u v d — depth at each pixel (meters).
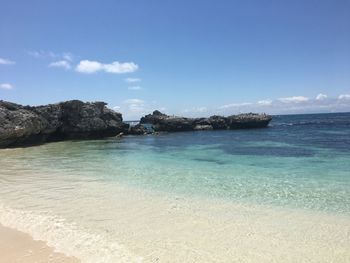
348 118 149.00
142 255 9.88
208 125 76.12
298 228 11.99
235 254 9.95
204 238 11.15
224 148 37.72
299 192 16.86
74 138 53.31
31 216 13.44
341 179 19.61
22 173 22.80
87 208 14.49
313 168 23.45
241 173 22.22
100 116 56.28
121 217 13.29
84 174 22.36
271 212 13.81
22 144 43.78
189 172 22.84
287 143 42.12
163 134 64.75
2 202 15.55
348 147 35.84
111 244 10.66
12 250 10.23
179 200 15.69
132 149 38.38
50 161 28.58
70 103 53.19
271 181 19.52
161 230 11.88
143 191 17.47
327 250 10.18
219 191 17.33
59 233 11.61
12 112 42.69
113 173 22.66
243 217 13.21
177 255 9.89
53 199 15.98
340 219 12.85
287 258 9.69
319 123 105.12
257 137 53.06
